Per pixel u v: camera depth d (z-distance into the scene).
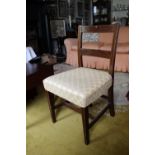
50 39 4.02
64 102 1.42
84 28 1.40
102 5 5.39
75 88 1.13
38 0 3.71
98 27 1.30
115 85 2.17
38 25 3.86
